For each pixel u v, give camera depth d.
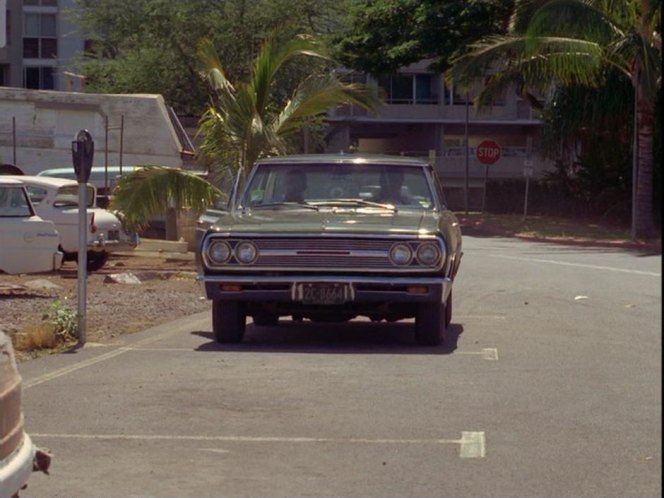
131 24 52.75
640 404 10.21
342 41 49.81
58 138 36.62
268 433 9.14
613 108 40.59
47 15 66.75
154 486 7.73
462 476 7.91
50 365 12.23
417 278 12.44
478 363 12.33
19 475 5.16
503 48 36.84
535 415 9.76
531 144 66.69
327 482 7.80
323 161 14.43
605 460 8.30
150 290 20.11
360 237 12.45
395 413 9.81
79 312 13.76
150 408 10.02
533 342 13.98
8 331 14.66
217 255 12.62
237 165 22.00
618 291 20.34
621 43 34.50
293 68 46.56
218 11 51.38
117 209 21.59
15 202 19.86
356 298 12.48
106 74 55.66
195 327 15.38
